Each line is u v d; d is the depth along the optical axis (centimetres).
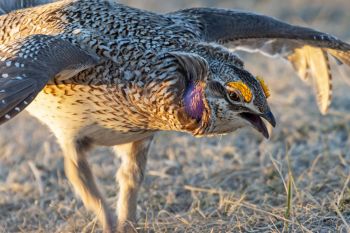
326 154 1402
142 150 1185
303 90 1712
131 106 1089
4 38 1164
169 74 1068
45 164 1472
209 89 1057
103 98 1090
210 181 1365
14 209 1345
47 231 1245
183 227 1188
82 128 1127
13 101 982
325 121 1555
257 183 1334
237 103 1043
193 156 1455
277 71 1828
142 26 1109
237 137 1519
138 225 1200
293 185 1232
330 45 1268
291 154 1431
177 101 1071
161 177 1389
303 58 1359
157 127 1120
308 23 2239
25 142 1570
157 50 1082
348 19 2252
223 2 2364
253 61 1928
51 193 1377
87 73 1080
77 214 1272
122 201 1198
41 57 1030
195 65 1053
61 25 1116
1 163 1502
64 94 1095
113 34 1098
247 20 1257
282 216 1157
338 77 1769
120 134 1135
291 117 1579
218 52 1080
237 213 1206
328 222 1141
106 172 1429
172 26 1133
